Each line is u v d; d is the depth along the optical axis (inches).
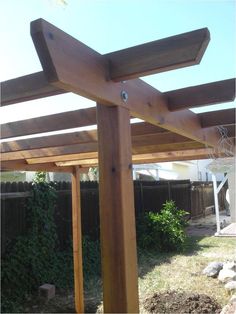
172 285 238.5
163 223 346.3
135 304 61.6
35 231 248.8
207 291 222.8
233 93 84.9
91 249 293.0
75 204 209.3
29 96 67.5
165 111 89.2
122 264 60.8
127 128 68.0
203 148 145.3
